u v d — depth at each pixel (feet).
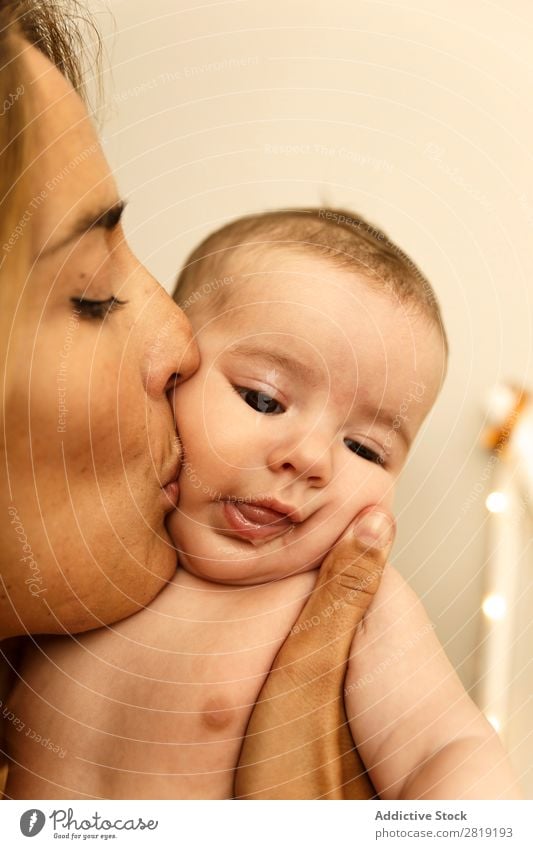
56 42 2.84
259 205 4.14
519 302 4.01
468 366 3.92
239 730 2.53
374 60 4.21
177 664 2.60
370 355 2.77
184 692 2.55
